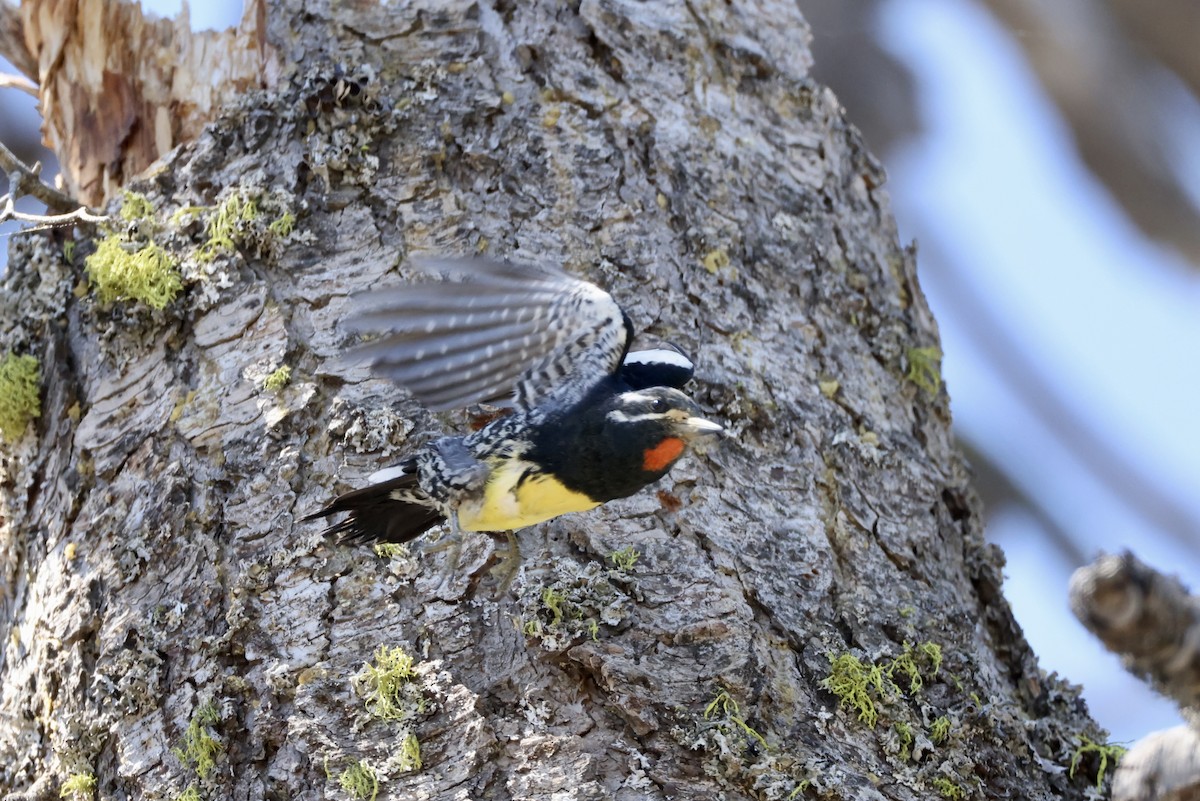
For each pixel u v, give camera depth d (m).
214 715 9.05
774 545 10.02
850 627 9.96
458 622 9.21
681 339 10.65
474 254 10.52
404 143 10.87
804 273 11.52
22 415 10.83
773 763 8.90
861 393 11.34
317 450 9.88
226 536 9.66
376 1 11.44
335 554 9.47
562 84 11.35
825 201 12.07
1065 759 10.31
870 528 10.62
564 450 8.67
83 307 10.83
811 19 20.73
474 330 8.66
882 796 9.07
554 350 8.84
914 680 9.78
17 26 12.91
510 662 9.09
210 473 9.88
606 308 8.74
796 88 12.39
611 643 9.13
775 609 9.68
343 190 10.77
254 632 9.30
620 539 9.64
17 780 9.80
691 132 11.62
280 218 10.58
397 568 9.40
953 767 9.48
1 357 11.06
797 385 10.91
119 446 10.23
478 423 9.93
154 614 9.48
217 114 11.51
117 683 9.36
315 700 8.98
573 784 8.67
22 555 10.73
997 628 11.27
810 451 10.62
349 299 10.34
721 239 11.27
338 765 8.74
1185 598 5.39
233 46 11.73
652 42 11.80
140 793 9.02
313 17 11.38
